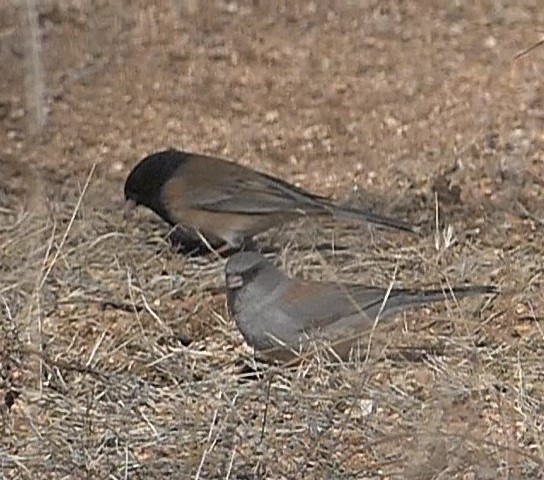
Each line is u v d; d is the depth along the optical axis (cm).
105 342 1169
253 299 1130
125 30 2050
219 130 1727
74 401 1063
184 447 1002
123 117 1758
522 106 1769
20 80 1845
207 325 1212
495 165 1555
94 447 1004
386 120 1742
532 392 1059
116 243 1359
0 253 1279
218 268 1330
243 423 1012
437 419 988
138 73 1900
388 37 2034
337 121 1745
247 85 1869
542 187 1505
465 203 1456
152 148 1672
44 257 1234
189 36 2038
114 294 1251
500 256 1302
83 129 1712
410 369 1091
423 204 1462
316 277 1278
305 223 1412
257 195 1401
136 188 1423
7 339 1114
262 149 1670
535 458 920
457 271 1267
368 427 1004
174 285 1281
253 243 1418
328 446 991
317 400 1034
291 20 2106
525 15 2106
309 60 1953
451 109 1767
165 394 1067
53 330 1184
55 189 1527
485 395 1034
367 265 1292
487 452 962
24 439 1023
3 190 1520
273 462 984
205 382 1084
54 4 2122
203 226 1405
